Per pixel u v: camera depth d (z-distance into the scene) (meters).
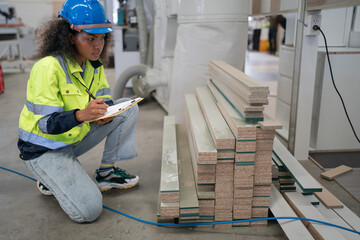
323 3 1.76
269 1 2.54
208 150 1.39
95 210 1.54
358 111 2.34
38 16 7.70
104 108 1.35
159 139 2.71
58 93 1.42
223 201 1.48
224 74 1.83
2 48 7.96
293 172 1.58
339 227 1.36
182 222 1.52
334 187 1.87
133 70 3.39
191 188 1.57
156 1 3.63
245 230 1.50
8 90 4.66
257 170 1.44
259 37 10.20
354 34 2.81
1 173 2.14
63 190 1.48
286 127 2.79
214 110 1.80
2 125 3.13
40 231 1.51
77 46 1.39
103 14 1.39
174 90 2.72
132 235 1.48
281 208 1.50
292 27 2.82
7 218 1.63
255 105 1.36
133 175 1.94
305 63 2.06
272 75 5.72
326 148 2.41
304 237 1.30
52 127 1.33
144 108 3.71
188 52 2.56
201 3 2.43
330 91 2.29
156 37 3.75
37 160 1.48
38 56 1.46
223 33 2.47
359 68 2.25
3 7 6.57
